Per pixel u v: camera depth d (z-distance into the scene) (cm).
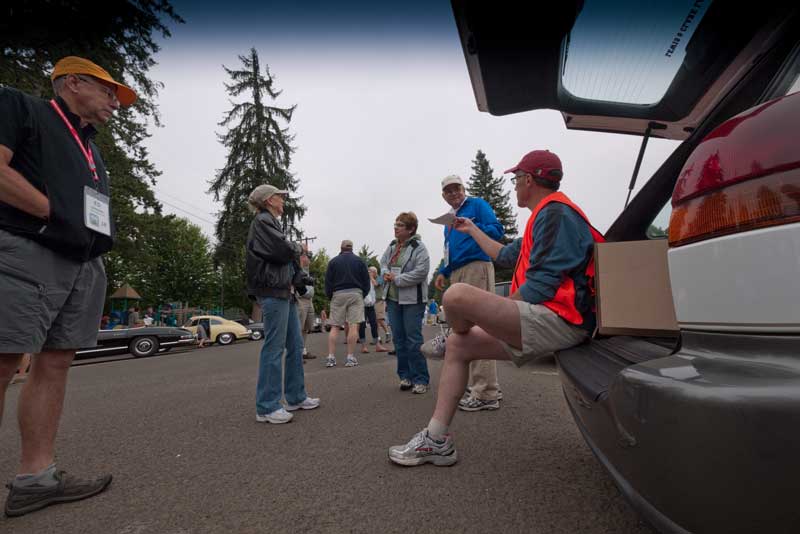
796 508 69
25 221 180
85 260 202
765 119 86
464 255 356
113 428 321
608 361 154
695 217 96
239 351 1140
